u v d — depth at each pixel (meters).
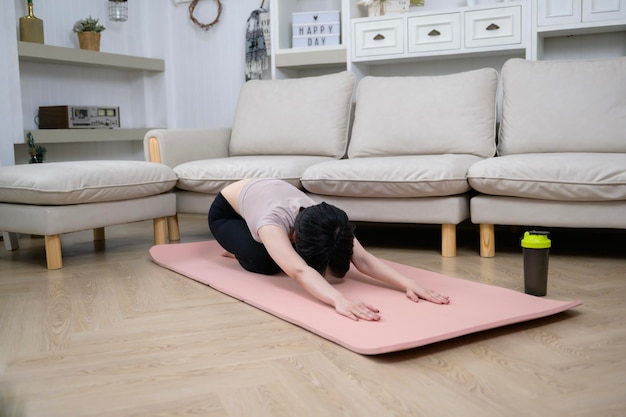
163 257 2.94
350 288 2.25
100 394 1.46
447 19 3.83
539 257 2.15
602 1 3.45
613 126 3.10
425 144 3.44
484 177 2.77
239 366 1.61
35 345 1.81
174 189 3.56
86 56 4.35
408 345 1.64
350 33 4.11
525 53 3.88
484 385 1.46
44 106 4.30
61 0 4.48
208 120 5.12
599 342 1.73
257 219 2.29
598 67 3.22
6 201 2.97
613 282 2.37
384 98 3.61
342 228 2.03
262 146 3.87
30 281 2.61
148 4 5.18
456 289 2.22
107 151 4.92
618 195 2.56
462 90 3.44
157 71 5.16
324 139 3.72
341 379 1.51
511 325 1.90
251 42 4.63
